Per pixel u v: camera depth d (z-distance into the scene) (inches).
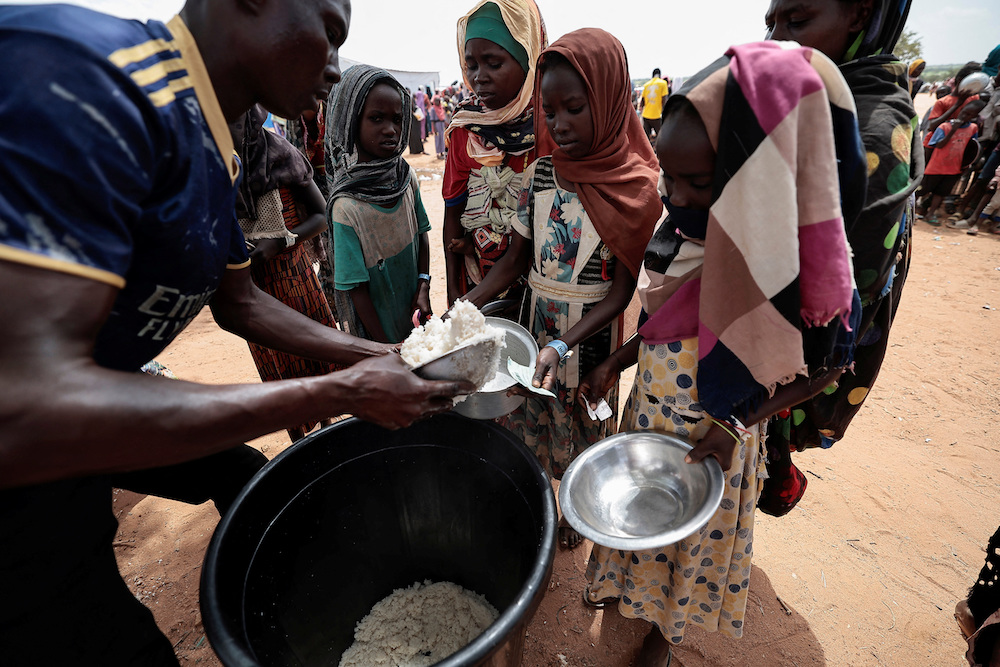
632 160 69.8
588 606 81.8
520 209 79.7
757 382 45.1
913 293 197.8
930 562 87.4
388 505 66.9
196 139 35.8
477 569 69.8
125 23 32.0
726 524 57.0
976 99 249.3
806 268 39.4
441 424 60.7
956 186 292.4
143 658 50.9
